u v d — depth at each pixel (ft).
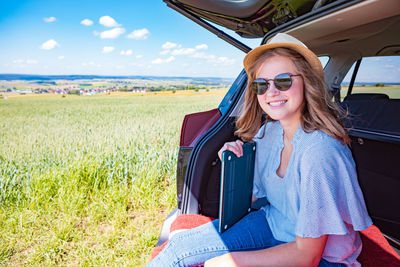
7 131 41.81
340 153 3.31
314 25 4.95
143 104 119.44
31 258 7.73
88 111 85.66
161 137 25.02
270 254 3.51
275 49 3.77
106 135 26.16
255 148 5.05
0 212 10.25
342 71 8.56
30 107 117.80
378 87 7.02
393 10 3.97
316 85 3.67
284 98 3.72
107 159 14.75
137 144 19.49
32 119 65.51
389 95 6.70
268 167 4.54
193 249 4.12
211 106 103.86
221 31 7.65
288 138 4.19
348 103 8.00
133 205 11.07
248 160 4.88
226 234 4.34
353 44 7.41
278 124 4.65
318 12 4.48
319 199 3.18
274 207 4.53
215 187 7.48
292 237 3.88
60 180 12.05
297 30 5.32
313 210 3.20
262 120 6.82
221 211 4.29
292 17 7.23
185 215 6.60
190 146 7.56
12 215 9.73
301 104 3.88
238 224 4.58
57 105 126.62
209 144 6.91
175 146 20.74
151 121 47.37
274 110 3.83
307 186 3.25
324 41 6.77
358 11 4.07
